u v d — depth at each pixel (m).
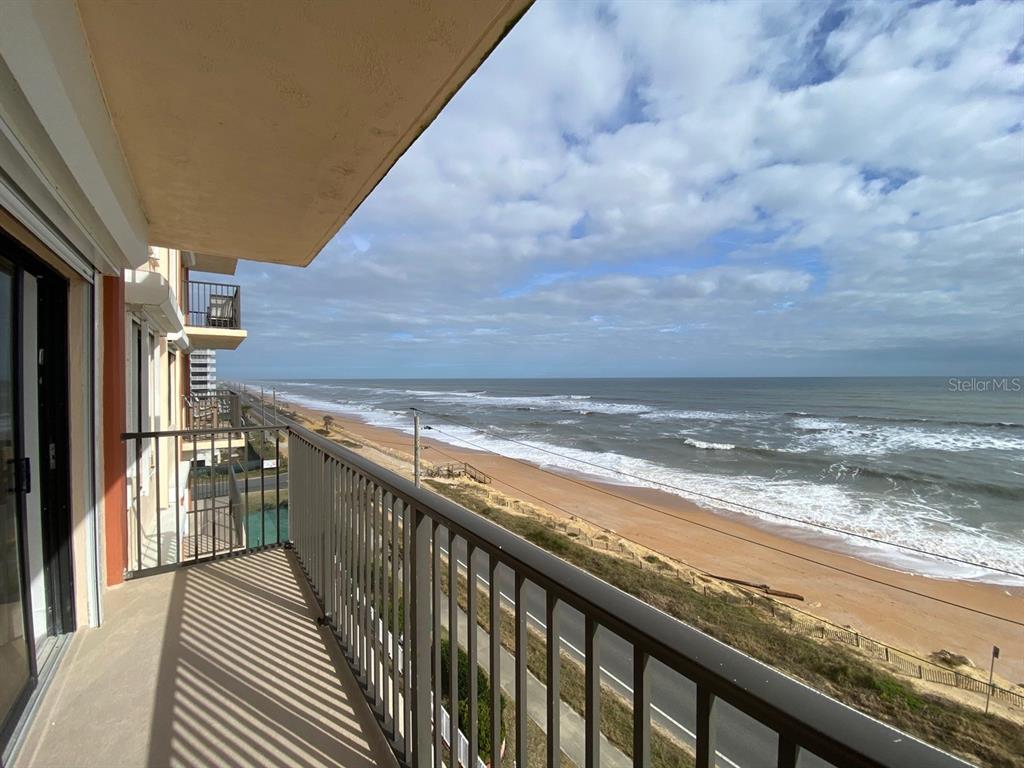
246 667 2.20
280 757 1.70
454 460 26.66
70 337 2.46
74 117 1.36
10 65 1.04
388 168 2.29
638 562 13.02
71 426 2.45
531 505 18.62
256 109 1.83
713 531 16.06
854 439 32.31
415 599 1.52
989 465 24.86
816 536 15.66
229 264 10.30
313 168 2.30
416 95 1.76
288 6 1.33
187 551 5.93
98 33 1.43
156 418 6.21
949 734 6.10
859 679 7.35
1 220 1.60
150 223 3.02
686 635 0.70
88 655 2.27
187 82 1.67
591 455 28.12
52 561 2.39
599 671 0.85
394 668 1.73
